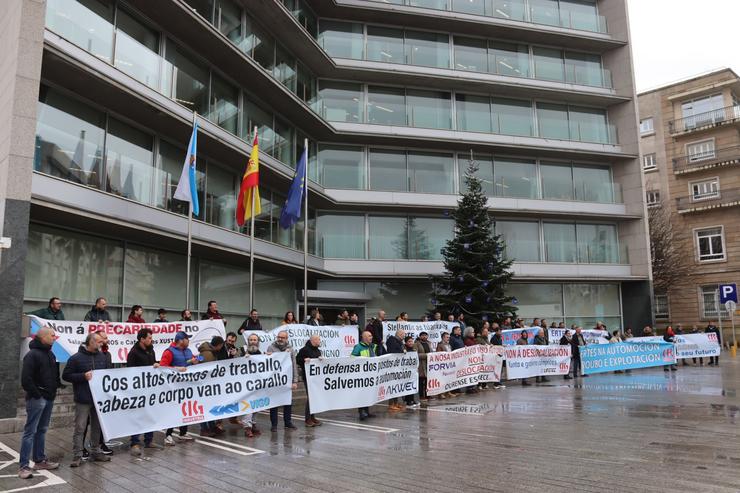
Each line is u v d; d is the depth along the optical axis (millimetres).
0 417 10312
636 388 16125
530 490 6035
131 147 16484
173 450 8633
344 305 25828
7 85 11859
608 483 6238
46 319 11234
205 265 19781
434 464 7301
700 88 42438
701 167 41438
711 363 25375
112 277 15938
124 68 15852
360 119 27547
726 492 5816
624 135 31641
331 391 11219
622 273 30719
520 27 29703
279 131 23938
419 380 14445
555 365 19203
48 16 13430
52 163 13828
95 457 7973
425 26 29047
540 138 30109
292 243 24438
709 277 40188
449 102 29250
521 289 29531
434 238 27875
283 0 24328
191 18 17125
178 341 9523
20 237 10938
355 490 6160
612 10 32500
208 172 19688
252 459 7840
